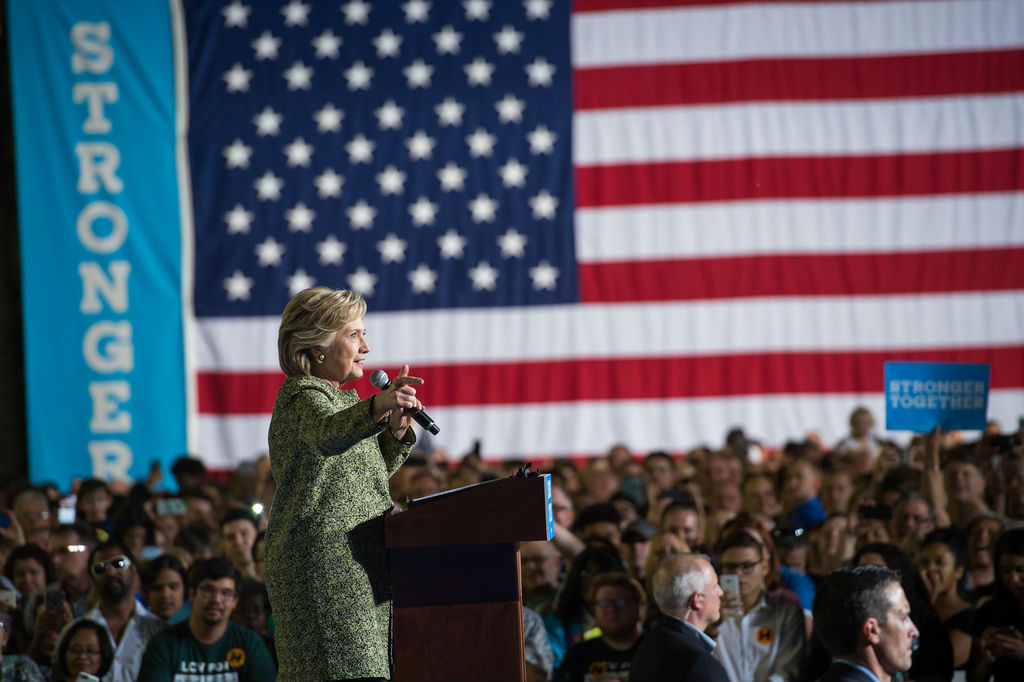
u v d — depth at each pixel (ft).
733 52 98.99
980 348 96.84
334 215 100.89
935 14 98.12
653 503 57.72
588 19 100.37
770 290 98.07
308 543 20.59
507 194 100.32
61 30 99.91
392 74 101.45
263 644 36.91
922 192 97.76
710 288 98.48
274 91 101.50
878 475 61.16
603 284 99.30
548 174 100.01
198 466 81.61
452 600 21.07
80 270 99.55
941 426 51.29
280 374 99.91
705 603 30.45
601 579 36.01
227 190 100.99
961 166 97.66
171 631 36.32
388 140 101.19
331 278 100.58
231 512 45.55
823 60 98.63
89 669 36.11
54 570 44.21
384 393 19.35
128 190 100.07
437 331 99.86
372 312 100.17
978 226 97.45
